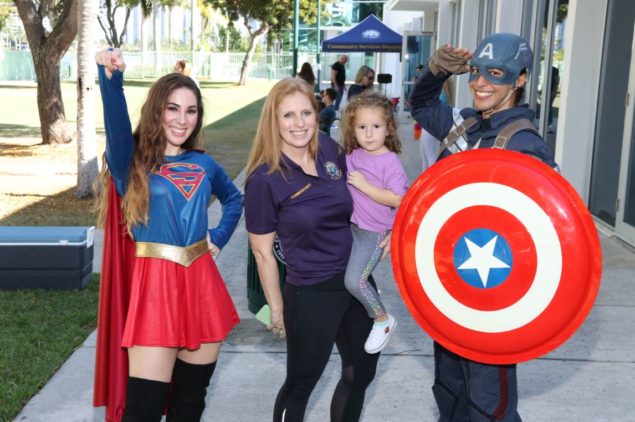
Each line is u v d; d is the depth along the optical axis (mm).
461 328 2473
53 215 8898
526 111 2768
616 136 7719
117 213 2953
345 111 3193
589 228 2326
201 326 2943
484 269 2406
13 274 5727
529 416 3783
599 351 4641
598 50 8086
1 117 22094
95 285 5973
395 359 4512
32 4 14797
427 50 23484
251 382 4184
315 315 2918
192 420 3098
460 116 2977
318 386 4152
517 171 2373
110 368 2955
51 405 3854
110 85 2756
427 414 3818
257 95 38344
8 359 4391
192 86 3002
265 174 2855
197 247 2959
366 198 3082
